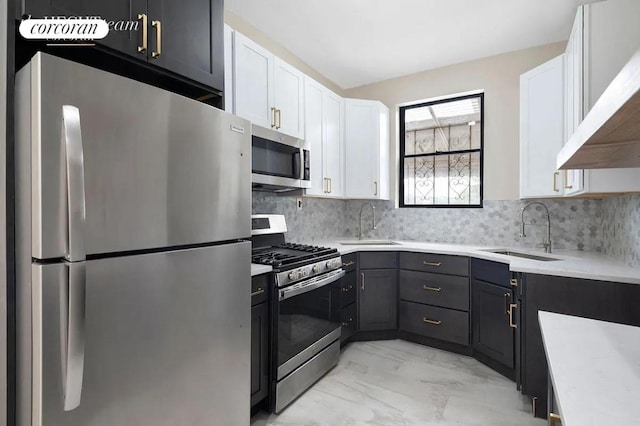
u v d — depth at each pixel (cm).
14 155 96
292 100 263
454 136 353
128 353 109
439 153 361
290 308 207
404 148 381
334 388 225
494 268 248
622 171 182
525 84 266
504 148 314
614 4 184
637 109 49
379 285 307
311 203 346
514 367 229
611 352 85
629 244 211
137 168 110
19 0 98
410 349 290
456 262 278
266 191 284
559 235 290
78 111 94
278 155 238
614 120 54
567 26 263
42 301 89
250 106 219
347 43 293
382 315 308
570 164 104
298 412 198
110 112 103
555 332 99
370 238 386
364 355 277
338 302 258
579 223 282
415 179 375
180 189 125
